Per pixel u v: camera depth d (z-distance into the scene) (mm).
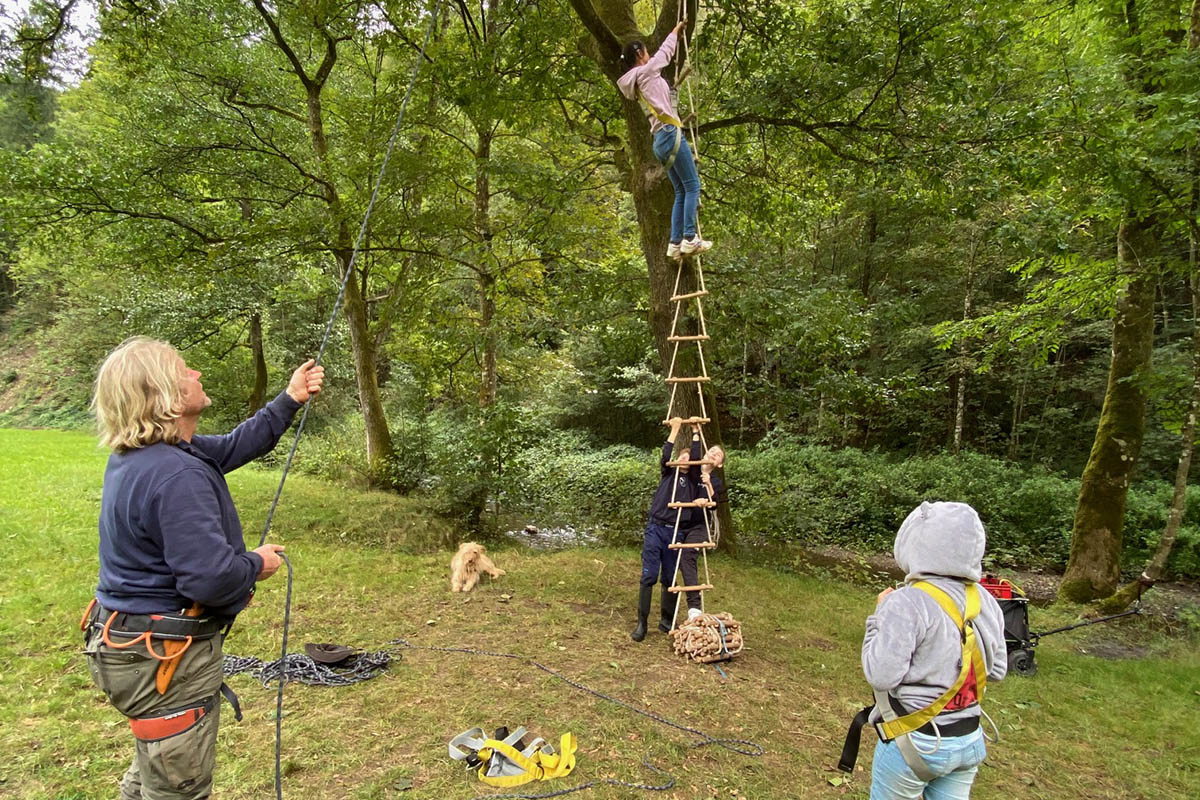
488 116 7891
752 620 5879
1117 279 7344
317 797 2787
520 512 10953
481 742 3191
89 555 6117
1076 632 7250
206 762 1863
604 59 6551
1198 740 4031
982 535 2033
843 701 4164
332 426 18359
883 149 7566
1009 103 6711
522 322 11531
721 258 8586
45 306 27953
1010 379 14672
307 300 18094
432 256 10219
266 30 10930
